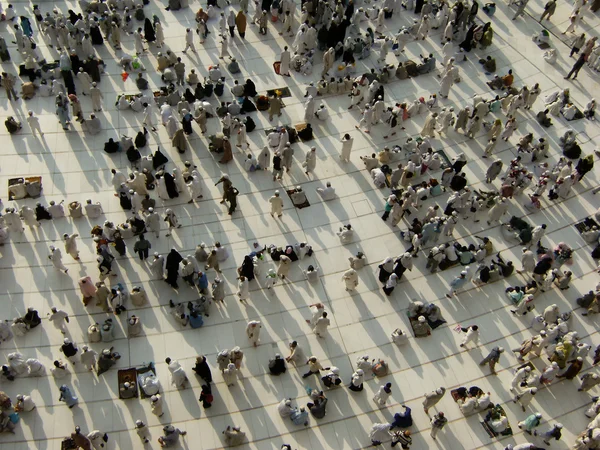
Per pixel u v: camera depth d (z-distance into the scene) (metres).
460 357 28.84
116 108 37.50
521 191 35.44
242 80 39.97
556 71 42.78
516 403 27.52
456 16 43.84
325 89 39.72
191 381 27.02
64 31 39.44
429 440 26.11
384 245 32.62
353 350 28.66
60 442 24.91
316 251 32.06
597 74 42.78
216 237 32.06
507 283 31.67
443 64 42.66
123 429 25.41
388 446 25.89
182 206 33.16
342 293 30.62
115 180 32.66
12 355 26.05
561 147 38.16
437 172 36.12
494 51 43.91
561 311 30.83
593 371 28.84
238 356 26.34
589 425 26.47
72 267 30.14
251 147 36.38
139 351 27.67
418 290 31.09
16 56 39.69
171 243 31.56
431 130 37.50
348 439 25.94
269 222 33.03
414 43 44.00
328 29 42.75
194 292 29.80
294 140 36.97
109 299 28.84
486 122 38.84
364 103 39.25
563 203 35.50
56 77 38.47
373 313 30.05
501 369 28.58
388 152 35.62
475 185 35.69
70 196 33.06
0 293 29.02
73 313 28.58
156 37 40.94
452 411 27.08
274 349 28.34
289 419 26.27
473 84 41.44
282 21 44.31
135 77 39.41
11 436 24.95
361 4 46.06
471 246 32.25
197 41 42.16
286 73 40.69
